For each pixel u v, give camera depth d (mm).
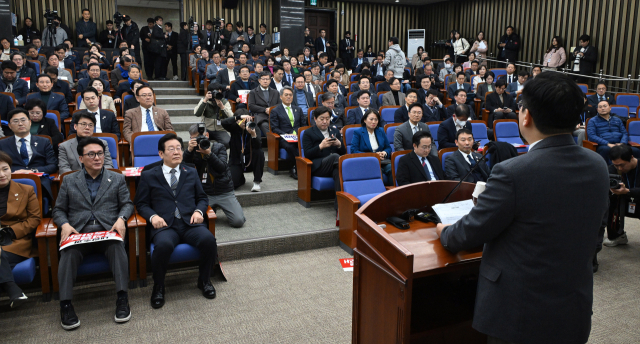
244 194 4363
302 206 4477
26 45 9617
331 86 6688
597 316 2705
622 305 2848
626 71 9594
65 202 2846
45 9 11039
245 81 7070
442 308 1729
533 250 1195
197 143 3580
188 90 8758
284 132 5402
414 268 1355
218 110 5145
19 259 2629
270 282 3096
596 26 10125
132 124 4801
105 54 9797
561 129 1210
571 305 1200
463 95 6391
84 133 3730
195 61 9281
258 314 2656
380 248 1478
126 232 2916
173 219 2945
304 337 2404
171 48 9938
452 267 1400
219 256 3398
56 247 2742
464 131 3820
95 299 2854
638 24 9312
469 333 1699
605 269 3439
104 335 2422
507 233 1252
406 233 1692
